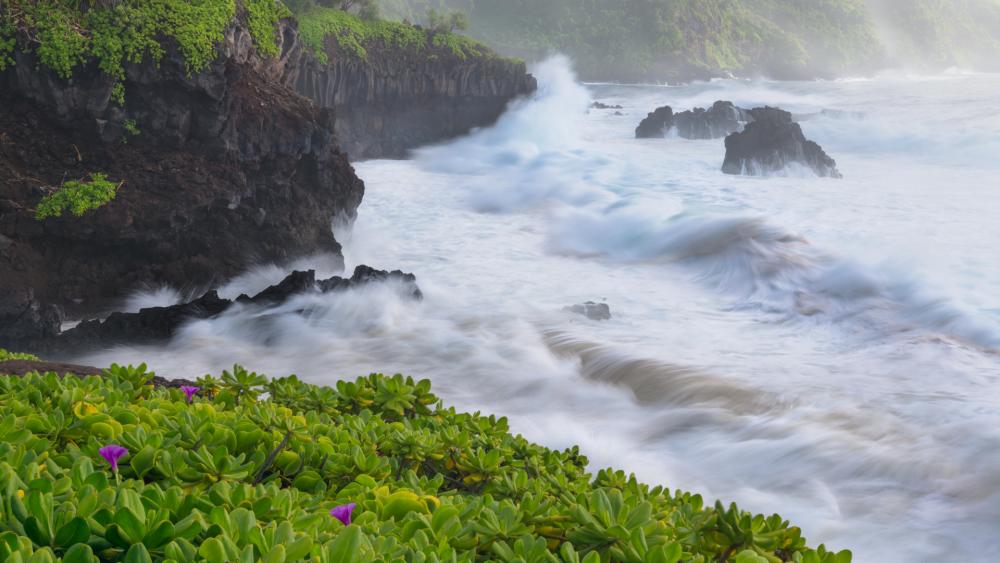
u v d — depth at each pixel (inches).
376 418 191.8
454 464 171.5
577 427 478.6
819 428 442.9
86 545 84.8
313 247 834.2
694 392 504.4
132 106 738.8
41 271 682.2
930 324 625.9
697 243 909.8
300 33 1547.7
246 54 868.6
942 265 748.6
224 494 116.4
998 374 519.5
